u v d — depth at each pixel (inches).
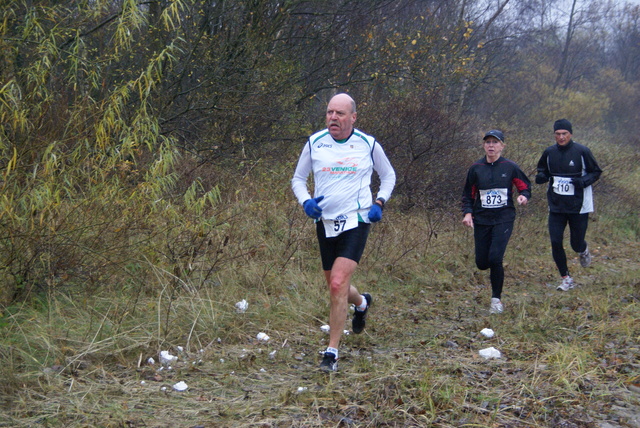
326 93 570.3
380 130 418.6
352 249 166.7
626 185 571.2
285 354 176.6
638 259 370.3
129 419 131.3
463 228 366.0
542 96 1133.1
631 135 1141.1
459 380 158.9
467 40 661.9
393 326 213.6
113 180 214.4
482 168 241.1
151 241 225.0
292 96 474.6
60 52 249.9
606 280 295.4
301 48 511.2
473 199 246.1
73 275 193.8
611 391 153.1
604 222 457.4
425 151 410.0
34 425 125.6
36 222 190.9
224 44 424.8
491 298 247.6
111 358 163.2
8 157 193.5
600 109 1226.6
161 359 166.1
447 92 542.0
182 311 194.7
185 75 422.3
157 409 137.5
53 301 187.2
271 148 438.6
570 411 141.7
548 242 394.0
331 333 166.7
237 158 394.9
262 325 202.1
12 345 157.5
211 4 435.8
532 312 232.7
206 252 238.1
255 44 440.1
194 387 151.3
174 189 282.8
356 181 167.2
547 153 288.0
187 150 387.5
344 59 505.7
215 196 232.4
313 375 162.6
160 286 209.5
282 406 140.6
